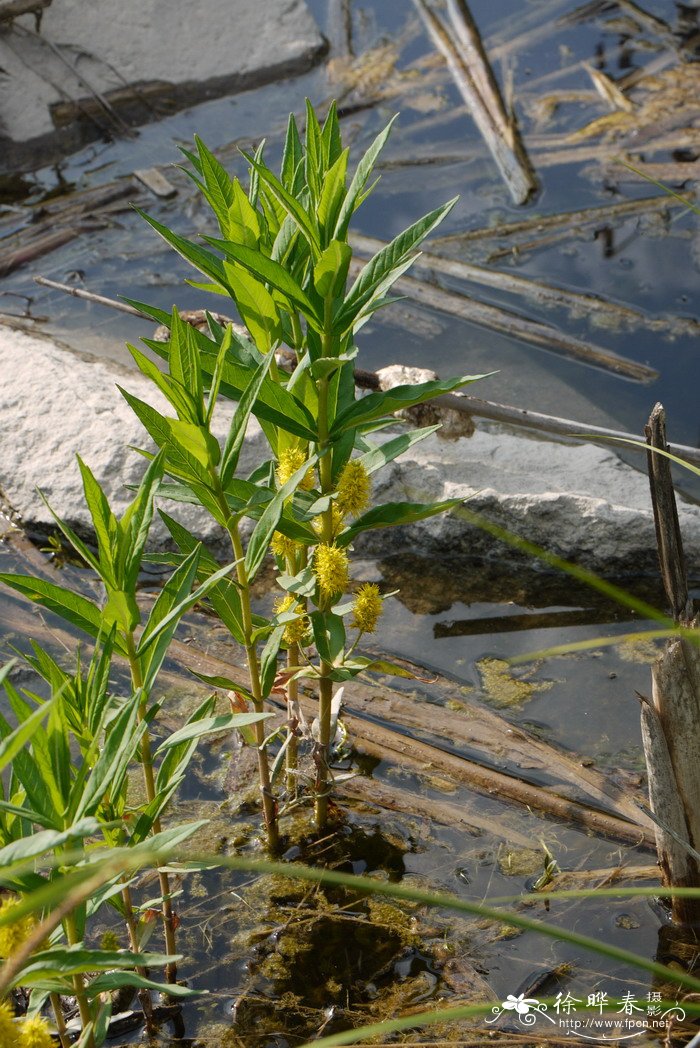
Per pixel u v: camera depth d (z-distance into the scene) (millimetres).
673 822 2332
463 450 3850
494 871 2561
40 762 1651
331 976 2332
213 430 3801
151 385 4164
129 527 1805
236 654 3266
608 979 2312
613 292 4949
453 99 6633
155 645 1935
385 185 5918
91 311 5000
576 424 3357
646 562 3527
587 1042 2178
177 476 2137
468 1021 2225
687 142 5977
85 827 1388
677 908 2400
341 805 2746
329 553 2176
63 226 5750
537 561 3588
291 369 3381
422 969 2344
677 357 4500
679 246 5258
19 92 6348
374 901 2496
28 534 3783
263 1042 2201
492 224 5523
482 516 3602
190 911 2482
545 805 2713
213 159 2188
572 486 3662
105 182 6133
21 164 6281
